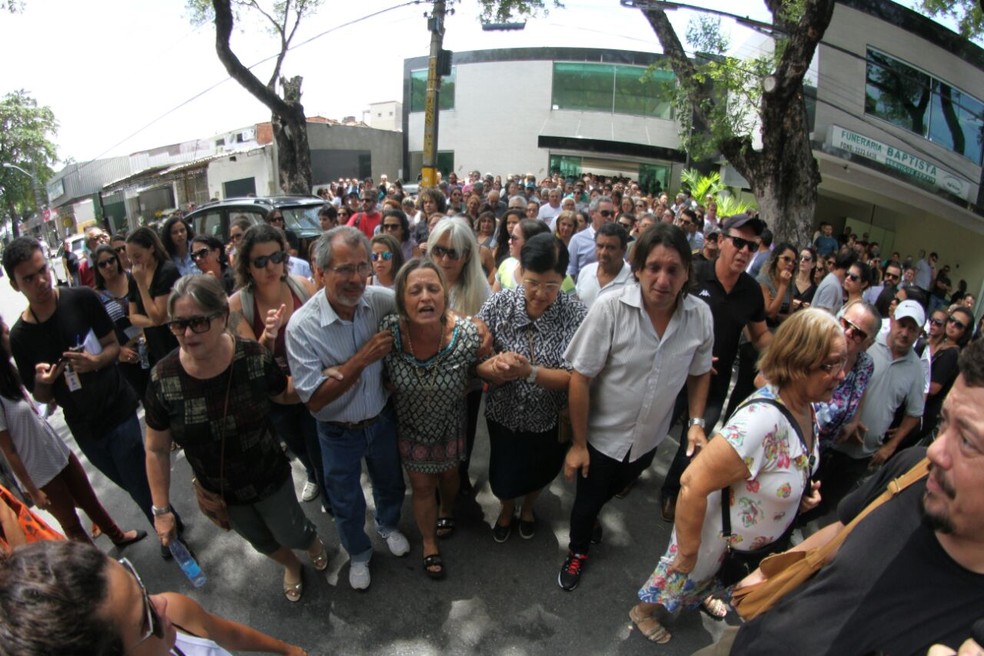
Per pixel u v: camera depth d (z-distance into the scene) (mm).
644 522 3176
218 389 2045
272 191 17672
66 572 814
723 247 3059
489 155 22703
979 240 14391
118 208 26719
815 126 12938
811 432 1870
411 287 2188
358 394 2355
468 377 2604
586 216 6648
